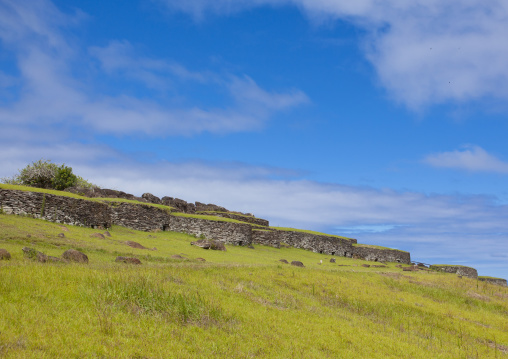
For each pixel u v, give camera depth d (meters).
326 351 12.83
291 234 56.91
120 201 41.59
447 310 24.38
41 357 7.87
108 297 12.49
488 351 17.41
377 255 62.28
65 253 19.09
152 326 11.19
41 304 10.91
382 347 14.79
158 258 25.45
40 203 31.89
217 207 65.12
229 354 10.41
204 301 14.35
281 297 19.73
